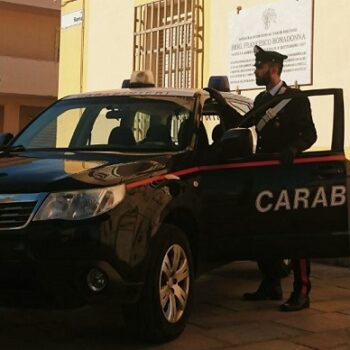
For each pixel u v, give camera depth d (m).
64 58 13.65
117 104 5.72
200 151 5.08
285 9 8.77
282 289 6.48
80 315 5.38
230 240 4.97
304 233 5.07
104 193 4.10
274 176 5.07
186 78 10.35
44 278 3.98
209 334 4.83
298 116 5.36
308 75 8.48
